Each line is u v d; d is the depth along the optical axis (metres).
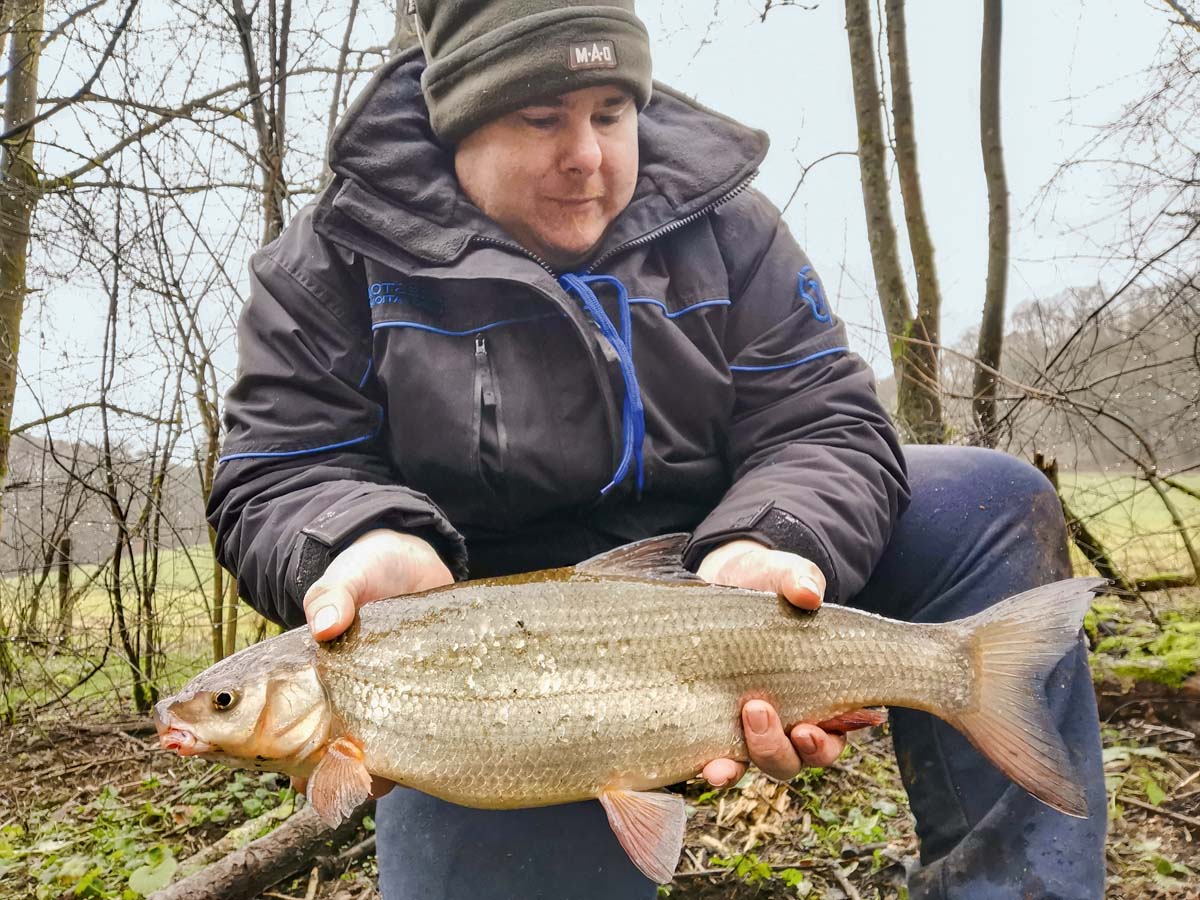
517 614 0.68
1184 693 1.28
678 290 0.91
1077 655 0.79
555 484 0.86
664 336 0.88
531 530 0.90
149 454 1.92
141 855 1.34
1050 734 0.68
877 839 1.12
